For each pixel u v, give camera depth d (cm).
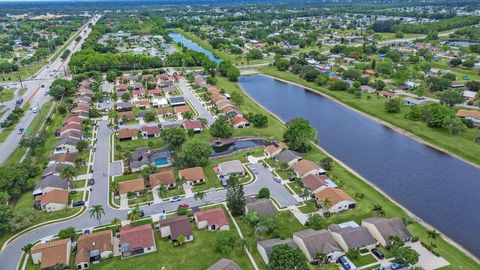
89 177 13538
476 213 11712
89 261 9294
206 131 17900
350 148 16462
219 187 12912
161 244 10006
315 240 9519
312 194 12150
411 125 18525
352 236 9675
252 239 10175
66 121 18275
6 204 11069
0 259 9525
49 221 11031
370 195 12450
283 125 18950
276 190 12638
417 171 14388
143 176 13400
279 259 8281
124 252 9481
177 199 12069
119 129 17850
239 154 15462
